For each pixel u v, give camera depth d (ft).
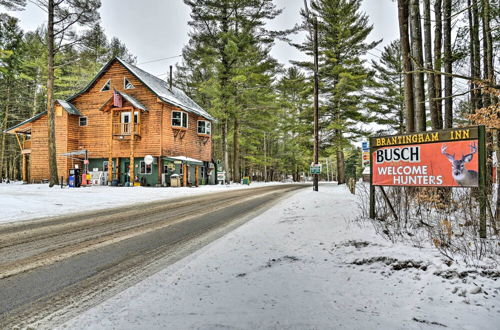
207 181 100.73
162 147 79.20
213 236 18.44
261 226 21.01
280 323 7.22
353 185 41.86
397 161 17.74
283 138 151.43
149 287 10.08
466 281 9.36
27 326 7.57
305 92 79.97
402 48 26.84
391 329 6.87
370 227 16.87
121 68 84.43
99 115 85.35
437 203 19.30
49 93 62.13
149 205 34.53
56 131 84.33
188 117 91.81
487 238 13.53
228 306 8.31
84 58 68.59
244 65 90.02
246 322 7.30
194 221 23.88
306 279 10.38
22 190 49.70
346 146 77.51
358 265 11.60
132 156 77.10
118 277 11.23
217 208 31.81
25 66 100.68
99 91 86.07
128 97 78.18
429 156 16.37
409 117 26.50
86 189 55.77
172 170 82.38
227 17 85.71
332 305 8.28
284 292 9.27
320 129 79.51
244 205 34.37
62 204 33.50
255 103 94.58
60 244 16.42
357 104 78.84
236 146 99.25
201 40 85.56
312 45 80.59
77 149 86.43
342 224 18.53
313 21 51.88
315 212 24.49
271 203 36.14
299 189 62.18
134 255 14.28
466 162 14.87
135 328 7.16
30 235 18.62
